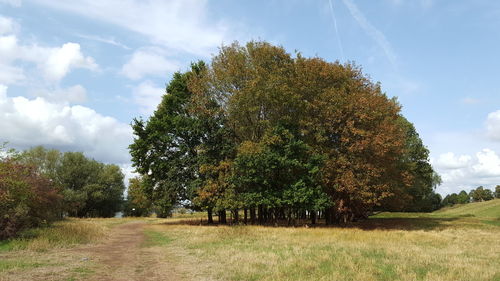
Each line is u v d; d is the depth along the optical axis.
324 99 31.42
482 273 10.32
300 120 31.97
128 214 93.81
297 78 32.84
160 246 17.77
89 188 74.62
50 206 25.30
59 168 74.06
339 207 33.22
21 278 9.38
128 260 13.13
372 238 20.16
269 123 33.22
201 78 36.38
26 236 17.75
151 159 37.84
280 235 21.39
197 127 35.47
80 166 75.50
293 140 31.12
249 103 32.22
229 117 35.28
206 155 35.56
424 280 9.35
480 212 61.91
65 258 12.95
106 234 23.84
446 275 9.96
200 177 36.16
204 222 42.31
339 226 34.03
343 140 30.27
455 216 52.47
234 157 35.62
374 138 29.94
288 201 29.89
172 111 39.50
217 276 10.15
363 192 29.84
